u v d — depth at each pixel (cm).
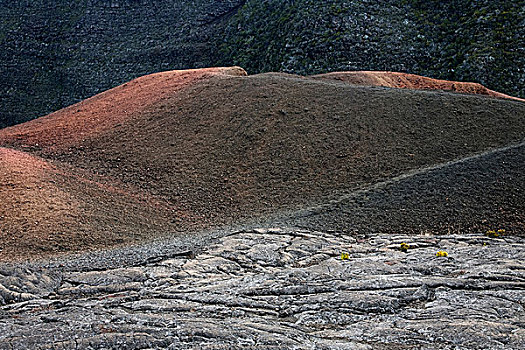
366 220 2497
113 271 1777
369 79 6178
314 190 2966
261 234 2336
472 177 2794
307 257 1986
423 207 2570
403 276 1633
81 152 3744
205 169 3331
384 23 10900
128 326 1216
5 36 13750
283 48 11050
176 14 14400
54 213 2472
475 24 10231
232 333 1170
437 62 10056
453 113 3797
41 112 12294
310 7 11469
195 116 4066
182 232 2498
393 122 3681
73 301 1491
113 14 14750
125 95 5053
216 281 1652
